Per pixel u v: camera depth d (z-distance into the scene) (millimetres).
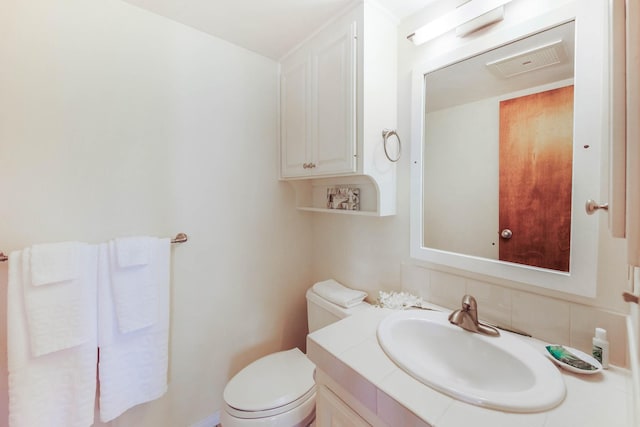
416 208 1251
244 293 1621
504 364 822
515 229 972
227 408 1128
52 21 1041
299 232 1856
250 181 1616
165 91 1305
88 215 1131
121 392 1126
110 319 1100
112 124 1174
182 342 1399
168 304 1260
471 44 1050
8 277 940
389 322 994
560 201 869
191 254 1414
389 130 1274
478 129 1061
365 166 1182
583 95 810
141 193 1254
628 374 732
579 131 820
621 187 360
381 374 741
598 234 799
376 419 720
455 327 954
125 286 1122
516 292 970
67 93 1075
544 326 910
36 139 1025
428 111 1202
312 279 1924
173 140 1337
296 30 1388
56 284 990
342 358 814
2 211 979
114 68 1171
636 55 313
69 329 1008
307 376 1283
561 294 875
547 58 887
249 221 1624
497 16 964
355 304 1429
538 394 640
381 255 1429
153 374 1209
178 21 1321
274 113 1701
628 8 321
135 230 1241
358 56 1174
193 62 1381
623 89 362
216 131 1473
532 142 929
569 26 843
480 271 1052
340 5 1201
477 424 582
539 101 908
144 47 1241
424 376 708
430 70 1179
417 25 1231
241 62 1547
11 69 978
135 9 1214
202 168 1434
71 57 1079
